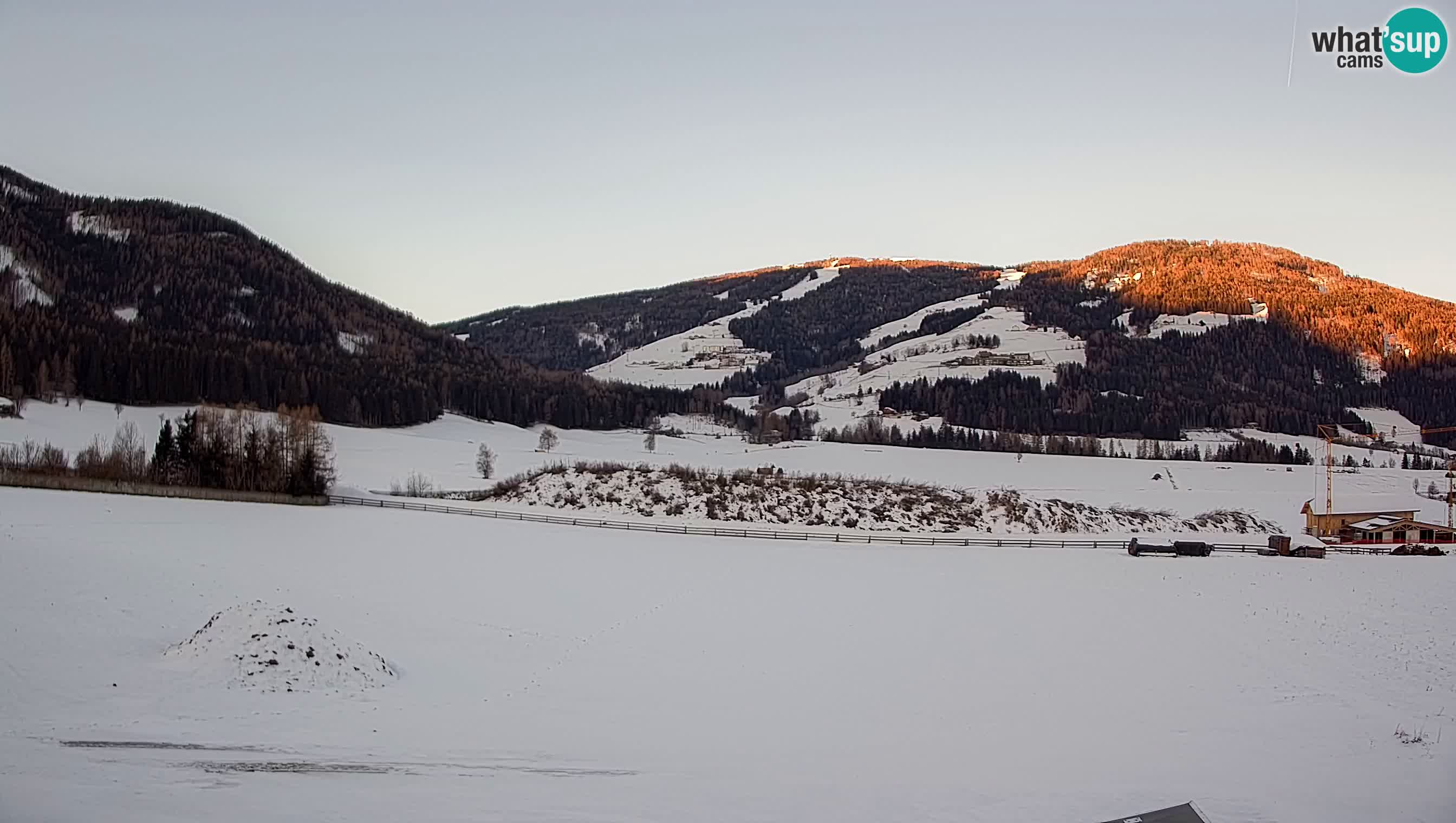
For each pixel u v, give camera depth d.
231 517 52.03
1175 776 18.48
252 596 31.44
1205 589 44.78
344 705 21.11
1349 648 31.89
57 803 13.55
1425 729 22.34
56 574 28.78
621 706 22.97
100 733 17.44
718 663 28.27
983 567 50.28
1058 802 16.66
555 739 19.75
